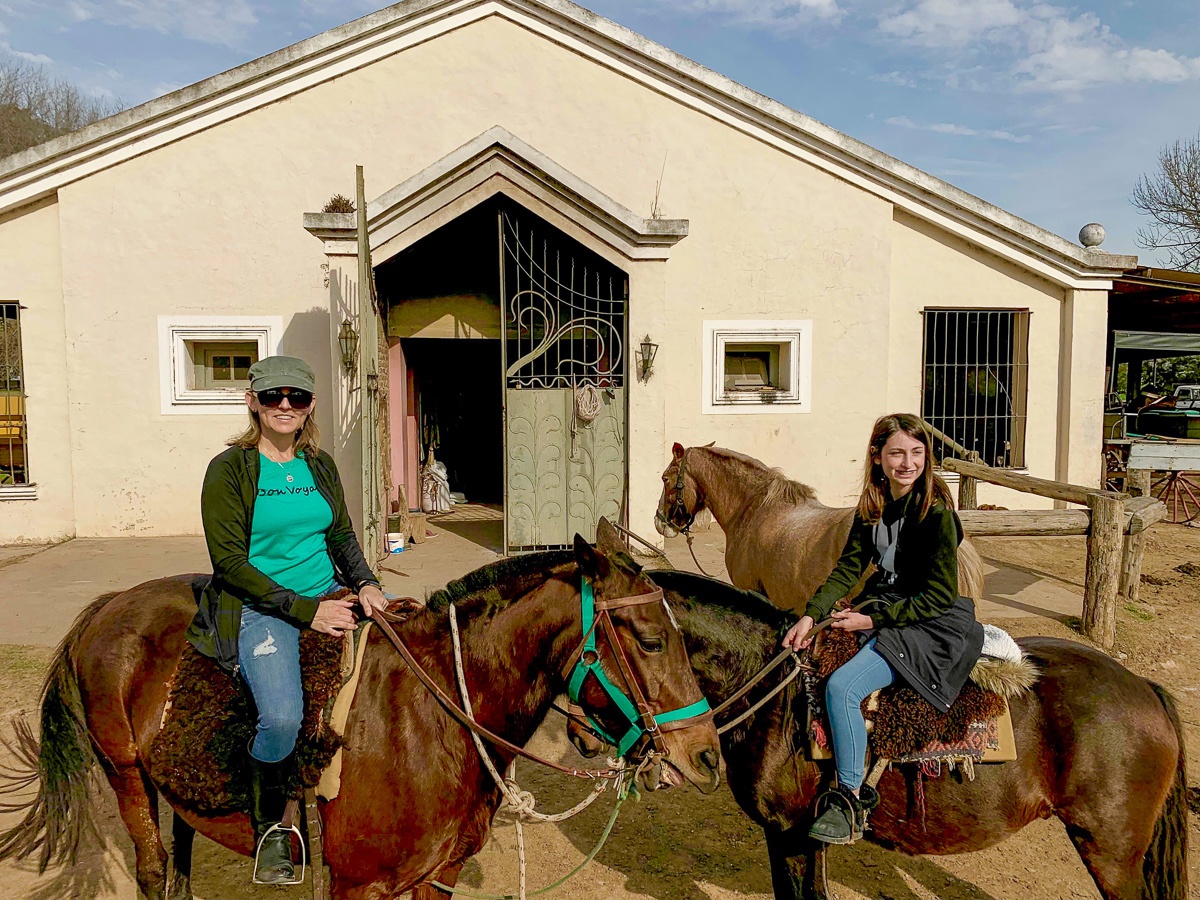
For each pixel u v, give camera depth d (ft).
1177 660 21.03
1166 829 8.94
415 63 34.73
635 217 29.07
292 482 8.77
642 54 35.27
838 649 9.20
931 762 8.65
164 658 9.25
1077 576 29.19
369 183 34.76
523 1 34.76
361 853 8.13
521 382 31.14
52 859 12.15
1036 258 37.96
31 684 18.17
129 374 33.71
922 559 9.04
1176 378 90.84
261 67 33.27
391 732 8.21
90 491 33.76
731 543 19.75
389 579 27.12
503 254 29.73
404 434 40.78
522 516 30.66
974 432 39.55
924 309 38.19
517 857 12.75
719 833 13.53
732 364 38.70
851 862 12.65
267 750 7.86
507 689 8.63
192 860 12.34
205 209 33.83
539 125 35.58
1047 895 11.88
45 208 33.40
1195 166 87.10
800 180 36.52
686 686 8.27
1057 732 8.93
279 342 34.40
